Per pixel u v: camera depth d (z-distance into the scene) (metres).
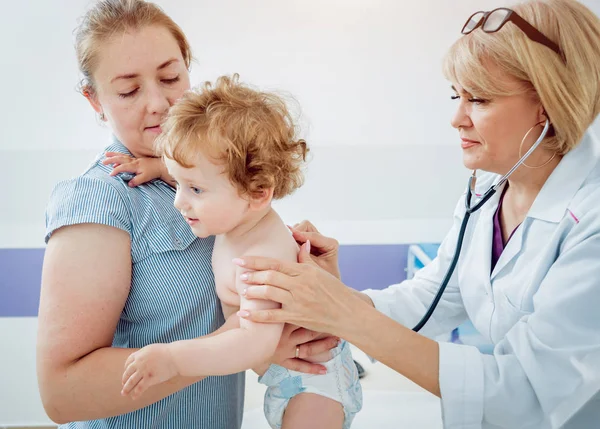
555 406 1.02
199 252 1.07
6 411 2.24
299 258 1.09
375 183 2.17
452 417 1.07
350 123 2.12
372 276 2.33
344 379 1.18
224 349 0.95
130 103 1.07
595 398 1.06
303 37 2.05
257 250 1.04
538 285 1.14
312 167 2.15
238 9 2.02
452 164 2.16
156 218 1.04
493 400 1.05
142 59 1.05
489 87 1.09
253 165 0.97
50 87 2.06
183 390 1.08
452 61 1.15
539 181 1.20
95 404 0.96
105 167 1.07
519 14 1.11
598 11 1.87
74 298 0.95
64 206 0.99
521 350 1.07
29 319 2.23
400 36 2.05
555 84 1.05
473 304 1.33
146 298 1.03
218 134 0.95
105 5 1.07
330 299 1.03
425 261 2.10
